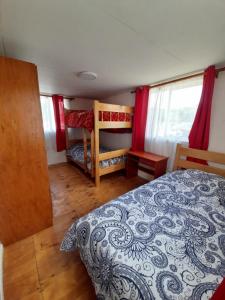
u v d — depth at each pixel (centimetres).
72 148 410
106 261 90
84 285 119
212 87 180
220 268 84
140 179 325
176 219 122
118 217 120
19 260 138
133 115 317
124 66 181
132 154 298
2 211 146
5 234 151
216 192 154
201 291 72
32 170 157
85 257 106
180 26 103
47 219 178
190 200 148
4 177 142
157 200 146
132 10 88
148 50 140
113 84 271
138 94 290
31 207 163
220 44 125
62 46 134
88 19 97
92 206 226
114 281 80
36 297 111
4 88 127
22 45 131
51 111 385
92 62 170
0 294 108
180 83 233
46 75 221
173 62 167
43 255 144
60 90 329
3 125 133
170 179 186
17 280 121
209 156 193
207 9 85
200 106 195
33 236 167
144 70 194
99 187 287
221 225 117
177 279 77
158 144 281
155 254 90
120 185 296
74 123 339
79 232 116
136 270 81
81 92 353
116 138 400
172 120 253
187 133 235
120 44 130
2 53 148
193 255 91
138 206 136
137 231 107
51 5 84
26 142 148
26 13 91
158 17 94
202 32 109
